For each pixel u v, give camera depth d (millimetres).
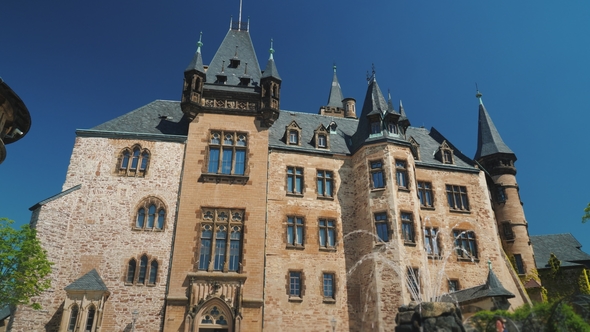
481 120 47281
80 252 28578
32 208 28641
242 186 32031
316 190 34531
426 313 17312
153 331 27297
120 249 29062
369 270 31516
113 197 30484
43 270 25328
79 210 29703
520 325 20375
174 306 27891
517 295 35250
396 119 36625
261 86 35219
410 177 34469
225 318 28172
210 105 34188
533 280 39281
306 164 35250
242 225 30953
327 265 32031
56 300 27109
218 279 28953
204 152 32531
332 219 33812
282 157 34875
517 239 41000
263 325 29000
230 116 34125
